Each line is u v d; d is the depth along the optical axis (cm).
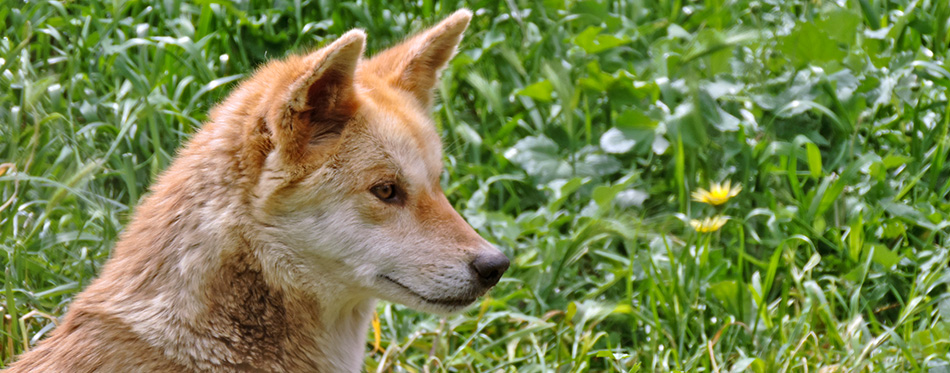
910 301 855
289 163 625
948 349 831
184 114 998
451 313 669
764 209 941
